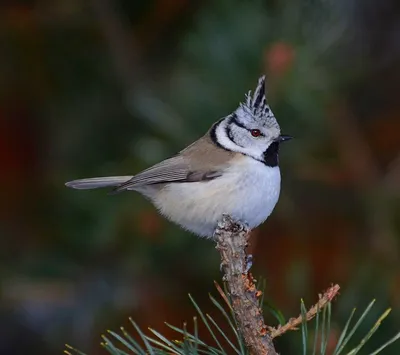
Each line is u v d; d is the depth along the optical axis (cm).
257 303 606
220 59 960
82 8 1058
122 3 1073
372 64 1063
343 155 991
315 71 949
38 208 1055
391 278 926
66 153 1075
